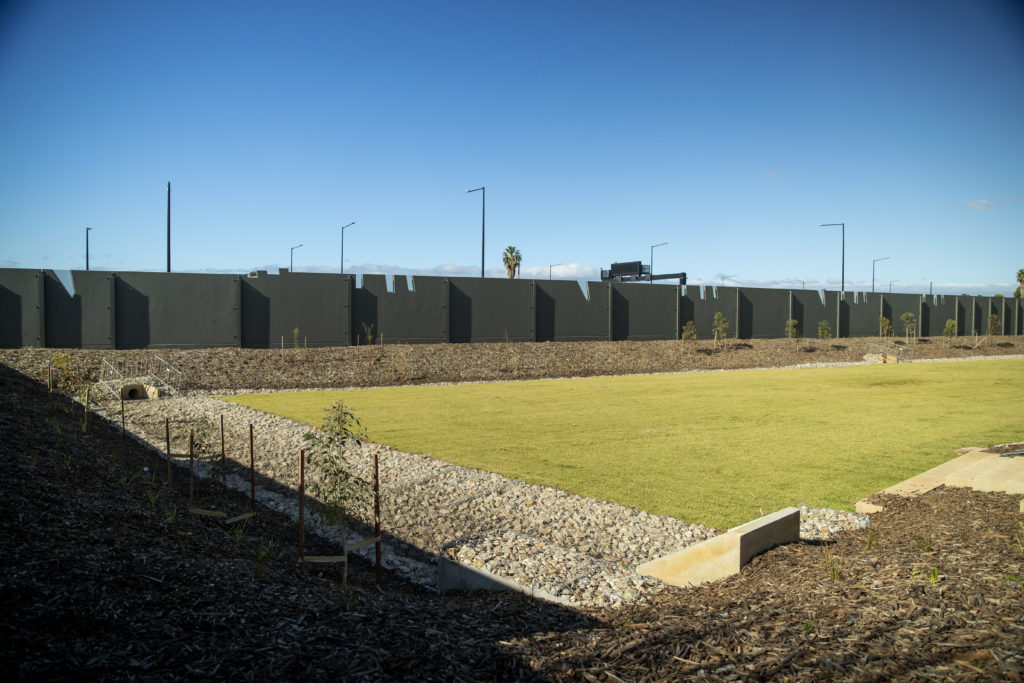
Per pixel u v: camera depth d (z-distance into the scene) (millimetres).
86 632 3512
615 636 4043
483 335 29766
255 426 13555
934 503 7367
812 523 7332
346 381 22094
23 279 21578
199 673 3246
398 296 27781
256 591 4520
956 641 3484
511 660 3691
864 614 3953
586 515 7898
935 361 34500
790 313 40375
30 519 4941
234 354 22828
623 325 33969
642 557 6641
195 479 8773
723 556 5617
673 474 9859
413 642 3879
